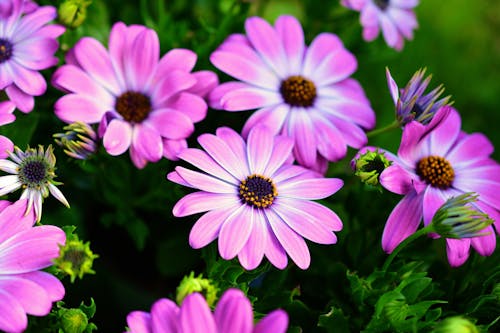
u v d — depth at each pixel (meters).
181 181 0.42
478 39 0.72
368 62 0.56
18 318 0.38
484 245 0.43
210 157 0.42
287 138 0.44
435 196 0.44
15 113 0.45
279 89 0.46
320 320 0.43
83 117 0.44
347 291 0.45
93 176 0.47
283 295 0.43
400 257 0.45
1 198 0.43
